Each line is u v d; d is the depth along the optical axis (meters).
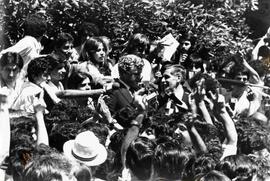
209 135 10.70
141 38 12.16
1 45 11.59
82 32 11.97
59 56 10.84
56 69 10.61
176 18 14.07
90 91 10.86
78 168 7.36
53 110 9.38
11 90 9.79
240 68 14.70
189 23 14.15
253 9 17.55
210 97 11.75
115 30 12.93
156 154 8.35
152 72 12.94
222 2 15.97
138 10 13.38
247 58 16.52
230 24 16.27
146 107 10.46
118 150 9.13
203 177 7.44
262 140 11.20
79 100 11.00
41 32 10.90
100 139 9.16
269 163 9.31
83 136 8.51
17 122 8.64
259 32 19.80
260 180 9.02
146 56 12.99
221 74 14.52
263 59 17.05
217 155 9.51
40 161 6.60
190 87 12.57
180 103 11.88
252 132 11.27
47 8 11.91
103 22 12.73
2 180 7.98
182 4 14.50
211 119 11.89
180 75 12.10
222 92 14.00
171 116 10.57
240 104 14.46
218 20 15.34
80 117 9.59
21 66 9.89
